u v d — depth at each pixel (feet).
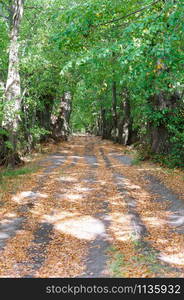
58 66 68.13
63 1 64.23
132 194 32.99
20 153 62.08
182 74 32.73
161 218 25.52
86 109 163.53
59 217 26.86
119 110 110.93
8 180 41.75
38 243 21.50
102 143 116.57
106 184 37.99
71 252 19.90
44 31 59.98
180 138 45.68
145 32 22.99
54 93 88.38
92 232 23.13
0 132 49.52
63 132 125.49
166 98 48.08
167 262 17.49
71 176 43.78
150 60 25.41
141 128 74.90
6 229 24.26
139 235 21.77
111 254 19.04
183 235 21.43
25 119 69.21
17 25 52.70
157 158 49.62
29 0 66.85
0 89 52.13
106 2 30.63
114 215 26.66
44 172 47.42
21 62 54.44
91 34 30.68
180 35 24.84
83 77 81.30
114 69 54.29
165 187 34.81
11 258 19.15
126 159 61.52
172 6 22.20
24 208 29.48
